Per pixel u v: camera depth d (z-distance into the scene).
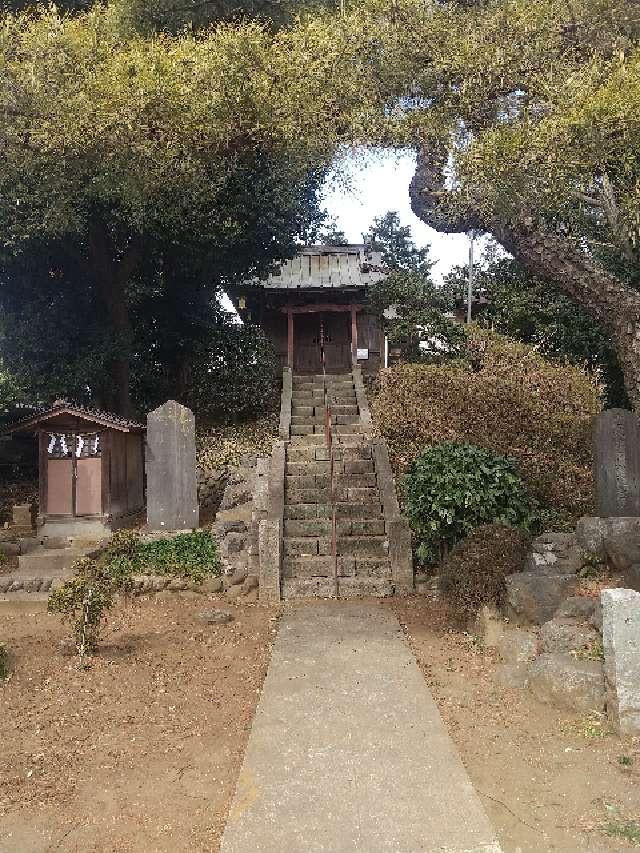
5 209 10.59
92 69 8.51
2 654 5.64
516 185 6.25
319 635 6.59
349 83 7.07
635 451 7.56
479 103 6.89
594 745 4.12
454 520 7.38
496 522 7.03
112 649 6.26
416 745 4.14
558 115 6.11
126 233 13.27
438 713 4.63
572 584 6.15
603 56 6.97
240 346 16.45
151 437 9.88
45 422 10.19
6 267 12.46
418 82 7.03
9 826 3.40
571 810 3.40
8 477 13.65
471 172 6.41
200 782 3.79
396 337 15.64
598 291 6.72
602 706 4.46
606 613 4.46
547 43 6.67
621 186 6.73
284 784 3.67
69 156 9.09
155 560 8.66
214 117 8.29
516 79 6.73
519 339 13.52
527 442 10.31
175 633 6.82
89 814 3.49
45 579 8.52
